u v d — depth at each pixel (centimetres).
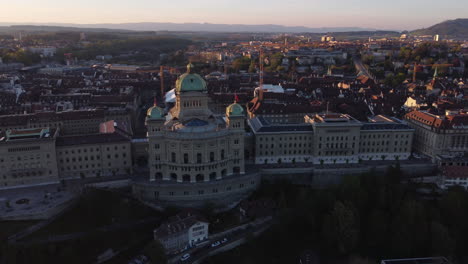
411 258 17638
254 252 18038
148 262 16488
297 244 18638
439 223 18288
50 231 17638
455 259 17838
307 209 19350
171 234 17000
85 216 18638
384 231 18450
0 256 16225
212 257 17500
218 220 19650
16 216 17862
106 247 17338
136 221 19000
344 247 18000
